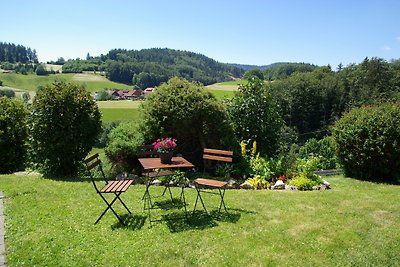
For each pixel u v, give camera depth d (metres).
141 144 9.31
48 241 4.95
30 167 11.80
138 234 5.28
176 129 9.64
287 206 6.67
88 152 9.72
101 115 10.05
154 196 7.39
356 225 5.56
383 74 51.72
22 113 11.62
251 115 11.13
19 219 5.80
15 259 4.40
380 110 9.50
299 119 50.62
